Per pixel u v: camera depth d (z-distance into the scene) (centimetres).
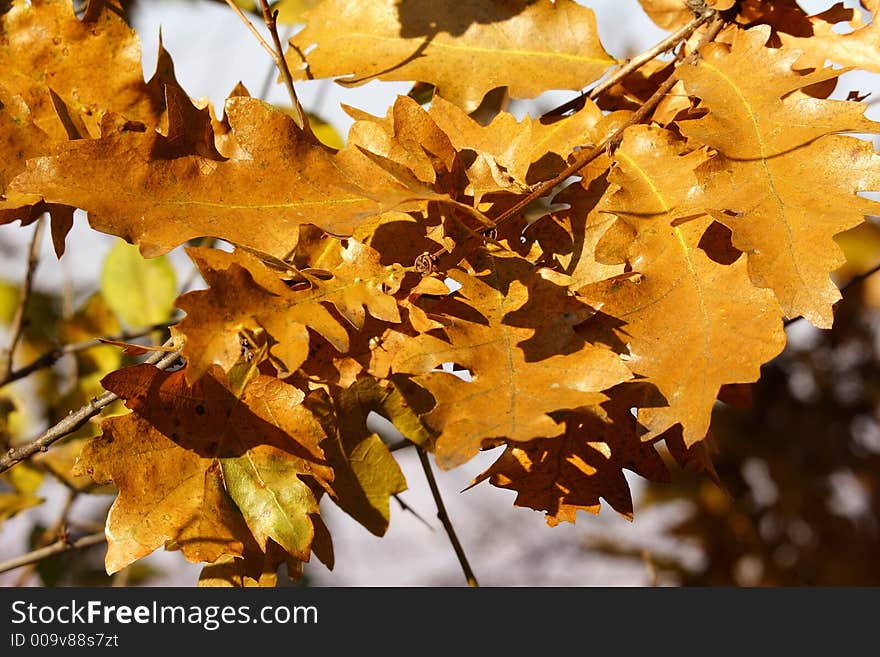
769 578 140
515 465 81
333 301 79
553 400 77
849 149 80
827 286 78
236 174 81
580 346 78
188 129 81
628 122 83
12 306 117
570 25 88
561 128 84
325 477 80
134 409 80
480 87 87
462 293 79
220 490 80
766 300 79
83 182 80
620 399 78
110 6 85
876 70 85
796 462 141
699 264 80
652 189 81
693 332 79
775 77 83
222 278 78
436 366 78
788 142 81
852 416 140
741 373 78
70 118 84
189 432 80
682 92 84
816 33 85
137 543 79
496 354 78
